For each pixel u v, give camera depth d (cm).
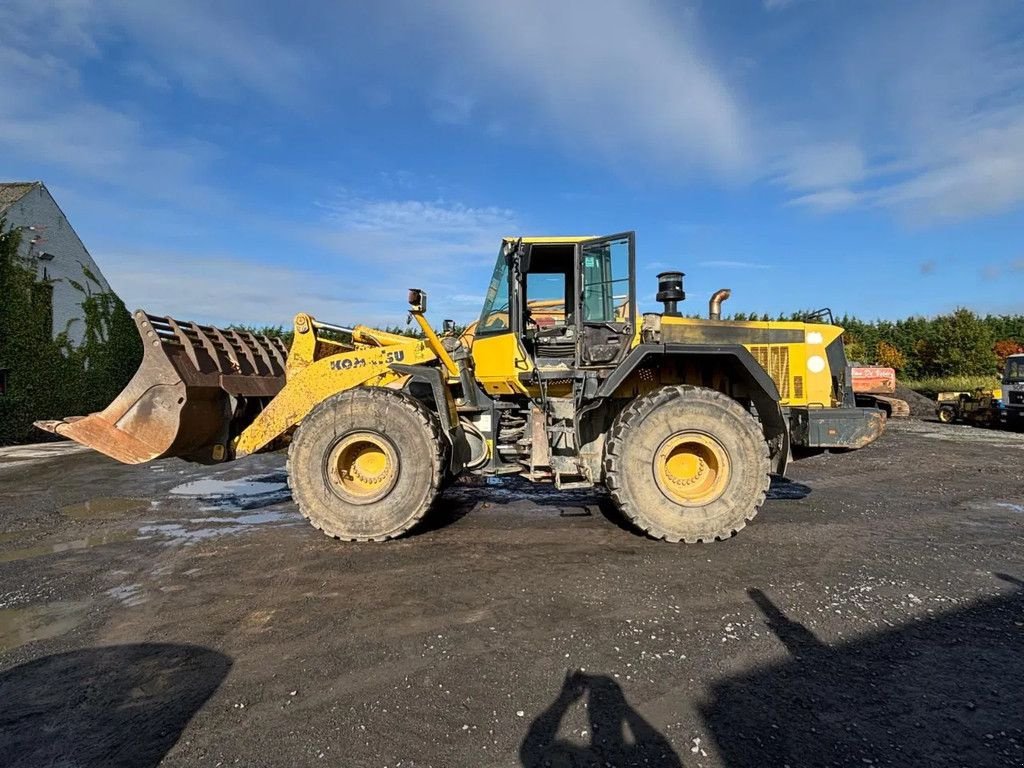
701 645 278
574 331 521
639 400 453
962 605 323
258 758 202
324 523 463
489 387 545
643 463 445
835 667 257
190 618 320
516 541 456
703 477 463
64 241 1547
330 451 471
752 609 319
